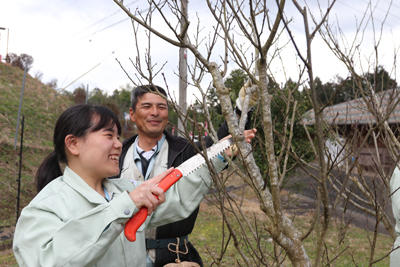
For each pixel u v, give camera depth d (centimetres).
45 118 1661
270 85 194
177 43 135
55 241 108
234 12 120
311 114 503
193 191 161
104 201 134
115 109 1889
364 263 472
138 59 155
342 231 174
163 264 235
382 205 185
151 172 253
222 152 154
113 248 136
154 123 251
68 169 138
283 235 130
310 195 866
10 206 834
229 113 136
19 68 2191
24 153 1210
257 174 135
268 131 124
